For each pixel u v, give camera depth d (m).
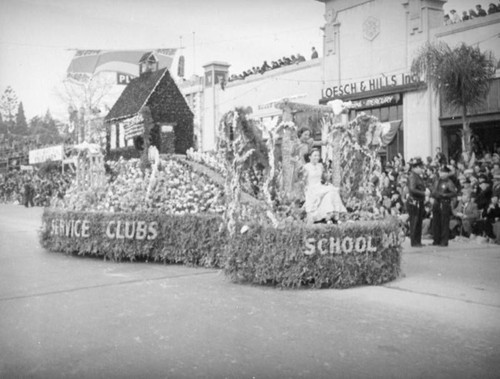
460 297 6.97
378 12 17.22
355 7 17.88
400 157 15.62
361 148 10.50
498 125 14.89
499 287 7.57
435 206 12.36
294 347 4.95
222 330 5.53
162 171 12.45
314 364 4.50
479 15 15.35
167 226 10.45
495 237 12.43
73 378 4.26
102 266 10.20
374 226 7.92
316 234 7.66
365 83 17.73
